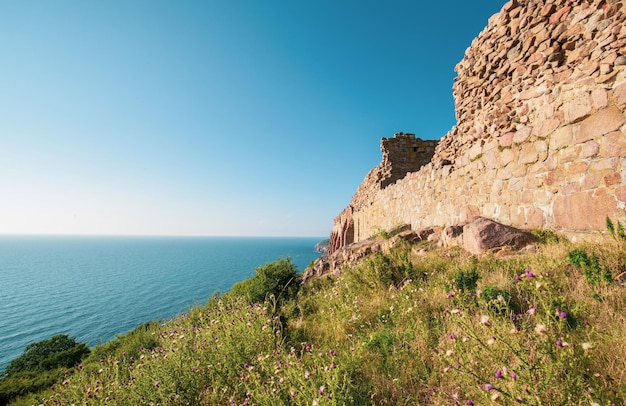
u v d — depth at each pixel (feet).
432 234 34.12
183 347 17.54
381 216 61.36
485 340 10.21
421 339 12.99
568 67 20.57
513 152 24.70
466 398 9.00
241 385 13.28
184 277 473.67
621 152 16.46
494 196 26.76
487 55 28.96
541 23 23.03
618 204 16.40
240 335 17.79
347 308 19.81
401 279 22.68
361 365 12.80
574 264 14.21
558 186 20.35
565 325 10.40
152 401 14.10
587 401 7.27
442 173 36.04
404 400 10.06
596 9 18.99
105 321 239.30
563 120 20.25
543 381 7.36
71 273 581.53
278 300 31.81
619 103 16.78
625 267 13.24
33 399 26.94
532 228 22.29
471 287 15.65
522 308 12.42
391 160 64.44
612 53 17.57
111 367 21.21
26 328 233.14
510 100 25.86
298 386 11.03
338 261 41.27
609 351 9.05
